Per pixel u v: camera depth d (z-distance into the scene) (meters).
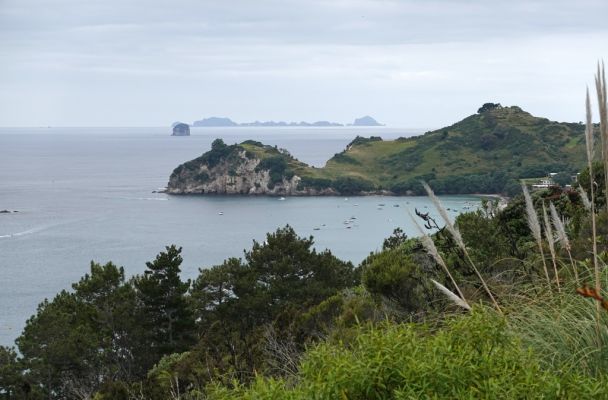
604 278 5.54
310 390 4.01
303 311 14.33
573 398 3.68
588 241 8.45
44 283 90.50
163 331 38.16
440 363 3.91
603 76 4.57
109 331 36.41
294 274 38.53
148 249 118.75
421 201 187.75
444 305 7.71
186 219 161.88
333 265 40.41
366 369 3.94
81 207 186.00
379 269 9.70
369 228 140.62
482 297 7.32
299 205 188.00
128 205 192.25
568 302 5.37
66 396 28.41
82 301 38.72
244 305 34.97
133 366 35.47
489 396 3.59
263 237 133.25
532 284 6.18
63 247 120.00
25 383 31.95
